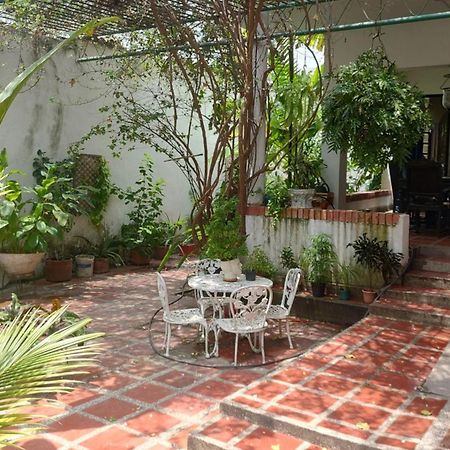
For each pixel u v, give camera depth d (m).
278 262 6.75
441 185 7.61
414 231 8.16
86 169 8.90
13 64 7.70
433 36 7.63
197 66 7.24
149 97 9.61
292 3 6.56
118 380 4.27
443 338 4.77
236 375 4.41
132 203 9.87
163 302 4.90
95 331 5.61
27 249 7.20
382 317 5.40
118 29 7.78
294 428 3.10
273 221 6.73
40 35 7.70
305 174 7.09
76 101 8.69
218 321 4.80
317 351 4.41
